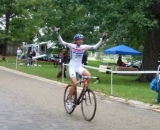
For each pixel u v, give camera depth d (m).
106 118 9.05
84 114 8.84
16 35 47.19
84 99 8.85
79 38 9.02
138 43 29.75
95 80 21.53
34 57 36.81
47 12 39.66
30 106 10.43
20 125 7.83
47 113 9.42
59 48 43.53
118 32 20.48
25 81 18.44
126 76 29.06
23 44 58.41
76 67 9.17
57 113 9.48
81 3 20.95
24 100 11.55
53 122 8.30
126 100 12.34
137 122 8.68
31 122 8.19
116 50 28.84
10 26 46.75
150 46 23.50
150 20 20.28
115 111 10.18
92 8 20.61
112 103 11.75
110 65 33.28
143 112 10.17
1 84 16.31
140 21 19.67
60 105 10.84
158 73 12.02
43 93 13.62
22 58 38.97
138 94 14.65
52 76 22.27
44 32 44.78
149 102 12.04
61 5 22.33
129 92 15.31
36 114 9.21
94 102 8.40
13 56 57.31
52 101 11.58
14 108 9.98
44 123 8.14
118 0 20.44
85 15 22.52
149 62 23.44
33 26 46.62
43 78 20.72
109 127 7.97
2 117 8.66
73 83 9.12
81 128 7.73
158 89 11.84
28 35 48.03
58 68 32.12
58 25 39.19
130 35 25.94
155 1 20.64
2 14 45.94
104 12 20.30
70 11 24.09
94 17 20.38
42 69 29.30
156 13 21.02
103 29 20.75
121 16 20.14
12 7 45.72
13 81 18.09
